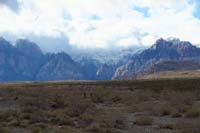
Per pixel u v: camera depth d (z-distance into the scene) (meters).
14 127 29.44
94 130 28.14
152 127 30.69
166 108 40.91
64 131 25.78
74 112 38.06
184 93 62.91
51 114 35.94
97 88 90.38
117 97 60.19
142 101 55.56
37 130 26.30
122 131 28.58
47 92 71.56
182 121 31.97
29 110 39.53
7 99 56.38
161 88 82.31
